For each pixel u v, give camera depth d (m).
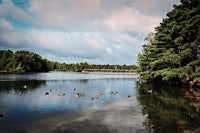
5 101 28.47
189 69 36.38
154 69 52.72
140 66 65.31
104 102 28.25
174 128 15.79
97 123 17.53
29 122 17.80
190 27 36.56
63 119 18.88
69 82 68.25
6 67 146.88
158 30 50.88
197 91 37.22
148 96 33.16
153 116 19.67
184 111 21.47
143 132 15.05
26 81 67.25
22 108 23.84
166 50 43.88
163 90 39.94
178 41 38.41
